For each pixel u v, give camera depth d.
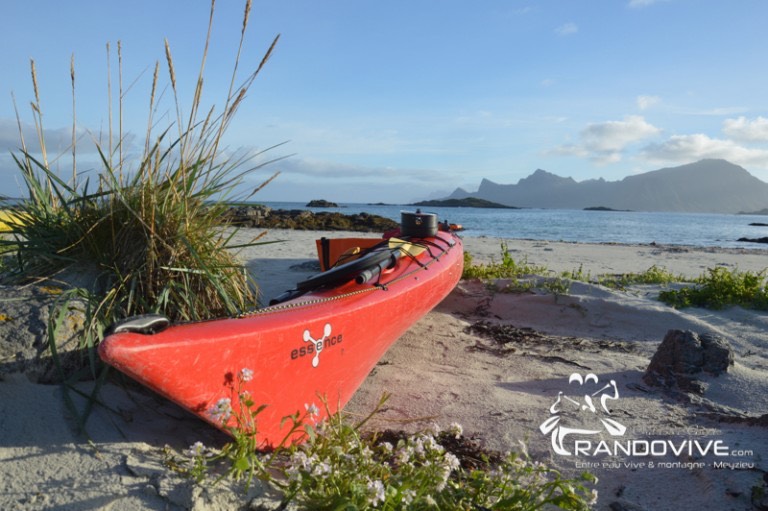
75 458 2.12
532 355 4.64
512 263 7.86
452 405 3.43
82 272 3.10
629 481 2.57
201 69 3.18
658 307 5.98
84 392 2.54
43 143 3.42
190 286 3.19
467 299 6.57
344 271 3.55
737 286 6.48
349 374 3.07
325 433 2.37
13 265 3.27
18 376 2.46
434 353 4.59
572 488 2.33
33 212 3.29
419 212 6.14
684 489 2.47
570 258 11.97
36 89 3.31
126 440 2.28
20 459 2.08
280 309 2.74
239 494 2.04
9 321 2.62
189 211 3.27
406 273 4.32
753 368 4.32
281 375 2.48
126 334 1.95
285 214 27.38
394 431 3.01
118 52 3.15
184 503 1.94
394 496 1.95
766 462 2.54
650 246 17.02
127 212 3.15
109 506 1.90
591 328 5.70
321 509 2.00
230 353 2.23
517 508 2.10
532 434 3.04
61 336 2.62
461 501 2.06
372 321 3.26
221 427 2.21
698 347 3.96
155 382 2.00
